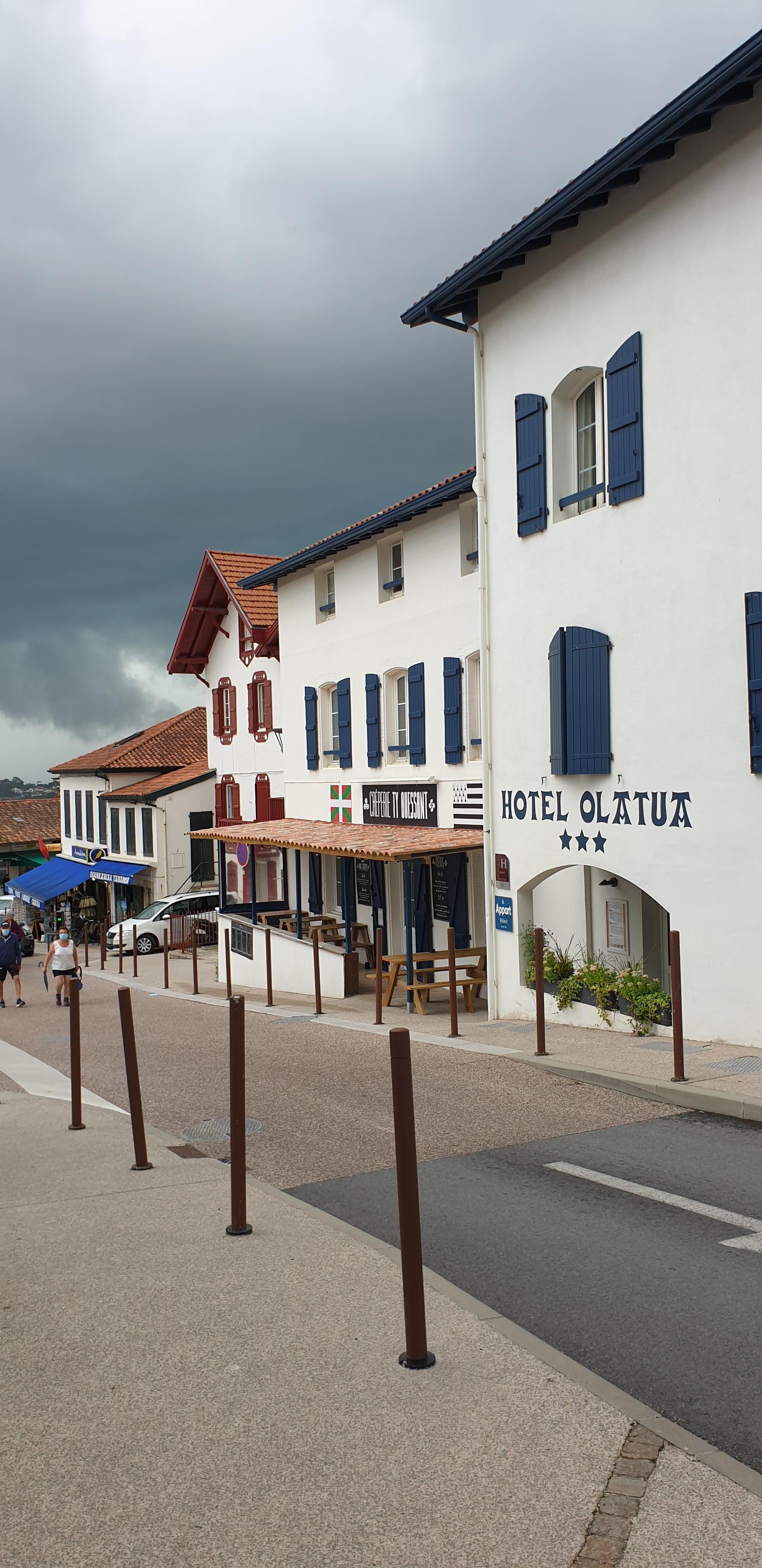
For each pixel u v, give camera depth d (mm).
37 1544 3492
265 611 31406
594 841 13711
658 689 12492
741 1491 3641
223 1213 7023
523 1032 14070
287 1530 3502
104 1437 4152
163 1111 10977
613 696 13211
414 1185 4570
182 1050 15273
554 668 14195
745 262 11188
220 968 28703
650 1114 9359
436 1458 3883
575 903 15422
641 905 14344
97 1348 4965
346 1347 4832
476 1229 6645
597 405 13992
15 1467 3975
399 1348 4812
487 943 17281
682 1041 10055
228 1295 5535
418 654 20891
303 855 28266
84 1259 6219
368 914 24297
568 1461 3842
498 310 15438
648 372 12484
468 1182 7668
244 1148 6594
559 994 14594
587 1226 6609
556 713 14148
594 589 13570
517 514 15086
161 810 41062
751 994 11320
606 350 13219
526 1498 3621
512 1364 4621
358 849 19109
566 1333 5105
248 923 26781
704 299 11688
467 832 19391
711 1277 5715
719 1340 4957
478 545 16969
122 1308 5430
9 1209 7375
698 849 11953
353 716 23594
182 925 38438
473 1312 5203
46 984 26641
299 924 24016
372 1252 6125
